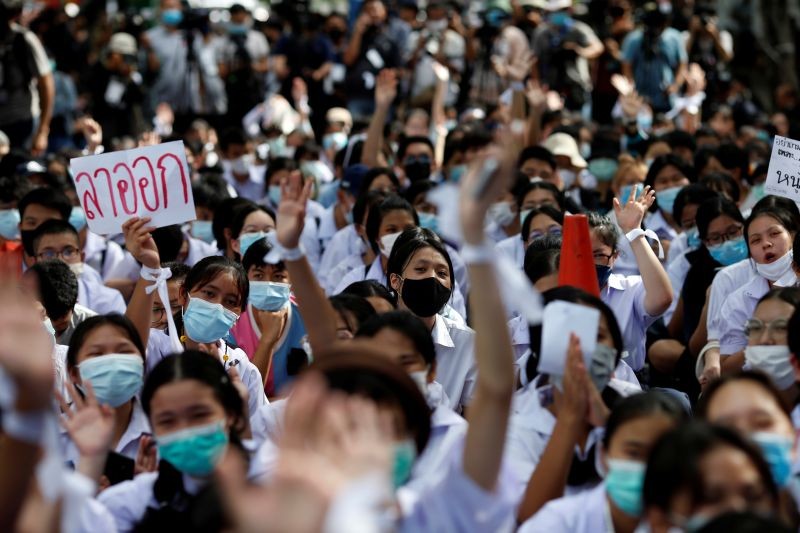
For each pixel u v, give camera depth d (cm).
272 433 508
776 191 785
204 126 1444
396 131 1488
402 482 405
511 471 395
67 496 324
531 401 481
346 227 964
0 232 931
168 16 1733
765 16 2038
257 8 2342
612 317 472
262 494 287
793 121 1565
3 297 296
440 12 1789
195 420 429
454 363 647
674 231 953
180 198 651
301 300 452
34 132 1350
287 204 445
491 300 342
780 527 303
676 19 1881
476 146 1077
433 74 1688
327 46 1797
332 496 277
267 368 679
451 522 345
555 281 622
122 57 1672
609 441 406
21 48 1315
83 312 696
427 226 927
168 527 417
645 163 1182
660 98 1705
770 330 521
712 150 1084
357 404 313
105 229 655
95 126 1041
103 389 507
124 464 497
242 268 627
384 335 460
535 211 805
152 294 601
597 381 464
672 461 333
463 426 453
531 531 414
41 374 290
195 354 443
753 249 696
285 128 1543
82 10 2077
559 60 1678
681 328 815
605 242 659
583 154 1326
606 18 1905
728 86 1811
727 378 409
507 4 1808
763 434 394
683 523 332
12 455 297
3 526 300
